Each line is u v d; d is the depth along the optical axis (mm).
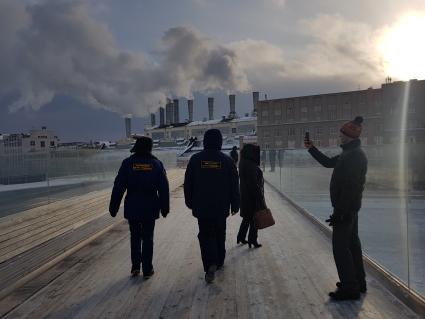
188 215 12336
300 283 5566
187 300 4969
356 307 4637
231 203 6086
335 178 4898
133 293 5230
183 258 7023
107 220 10133
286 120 85125
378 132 76000
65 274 6078
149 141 6059
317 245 7934
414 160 5062
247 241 8047
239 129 104562
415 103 59406
